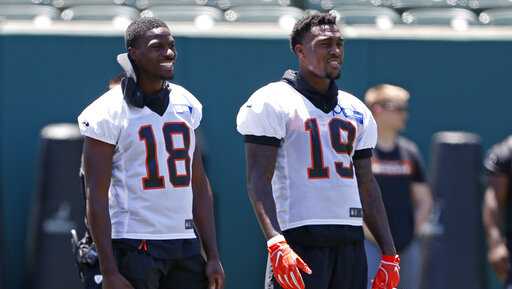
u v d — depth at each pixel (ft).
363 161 61.98
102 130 56.95
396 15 112.57
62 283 93.86
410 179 86.58
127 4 120.16
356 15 110.22
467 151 97.40
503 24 112.16
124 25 104.58
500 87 102.01
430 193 88.94
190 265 59.06
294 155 59.57
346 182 59.98
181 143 58.70
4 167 99.40
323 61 59.47
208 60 100.32
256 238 100.48
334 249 59.82
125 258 57.62
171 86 60.23
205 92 100.48
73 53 99.91
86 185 57.31
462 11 114.01
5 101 99.50
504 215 80.64
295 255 56.90
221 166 100.17
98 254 56.80
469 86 102.12
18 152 99.60
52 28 101.45
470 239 96.99
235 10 112.37
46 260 94.07
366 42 101.19
